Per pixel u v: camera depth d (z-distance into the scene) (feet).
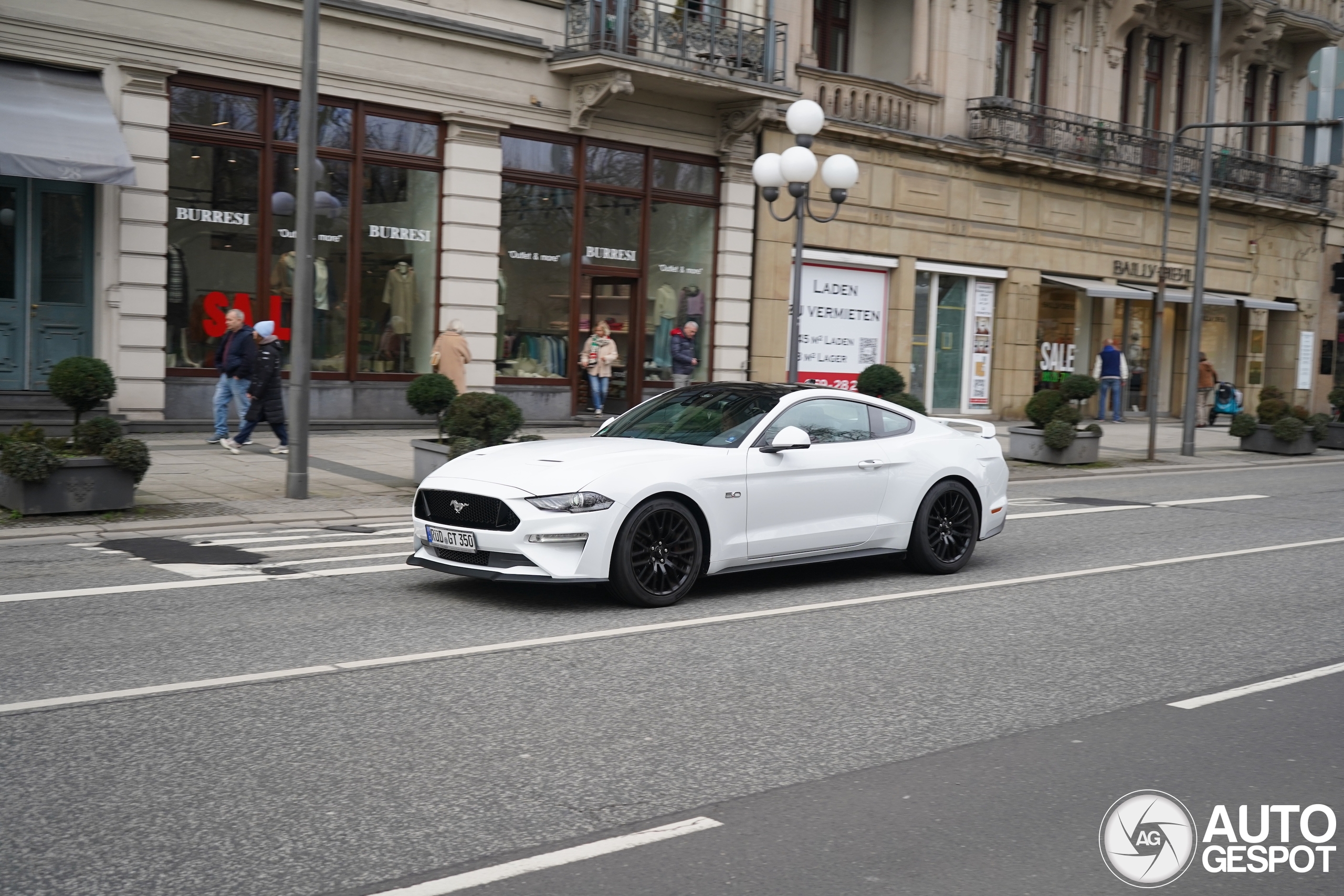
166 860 13.33
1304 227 123.54
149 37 55.67
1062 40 97.86
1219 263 114.42
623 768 16.83
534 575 25.80
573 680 21.18
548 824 14.73
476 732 18.15
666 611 27.12
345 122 62.80
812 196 81.25
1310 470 71.72
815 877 13.51
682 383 76.69
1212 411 109.40
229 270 59.67
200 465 48.73
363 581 29.50
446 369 62.85
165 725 17.94
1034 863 14.11
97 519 36.83
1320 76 74.49
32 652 21.77
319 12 44.39
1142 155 103.14
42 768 16.02
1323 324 127.85
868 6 89.25
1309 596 31.58
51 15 53.21
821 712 19.83
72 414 54.34
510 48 67.21
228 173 59.21
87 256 55.72
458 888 12.91
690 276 77.71
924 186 87.61
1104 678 22.67
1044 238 96.94
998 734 19.01
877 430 32.01
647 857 13.87
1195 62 111.75
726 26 75.25
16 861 13.19
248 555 32.65
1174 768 17.67
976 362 94.27
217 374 59.41
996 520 34.37
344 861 13.47
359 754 16.98
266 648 22.63
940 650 24.41
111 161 52.26
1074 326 102.83
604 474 26.53
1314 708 21.08
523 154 69.36
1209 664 24.00
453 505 26.99
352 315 63.87
